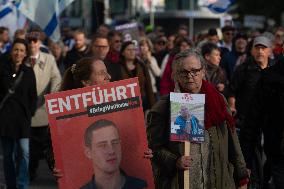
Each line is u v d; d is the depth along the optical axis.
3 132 11.07
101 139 6.49
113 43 14.19
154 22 37.28
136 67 12.26
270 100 7.13
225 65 14.23
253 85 10.70
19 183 11.20
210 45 11.52
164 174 6.67
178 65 6.68
